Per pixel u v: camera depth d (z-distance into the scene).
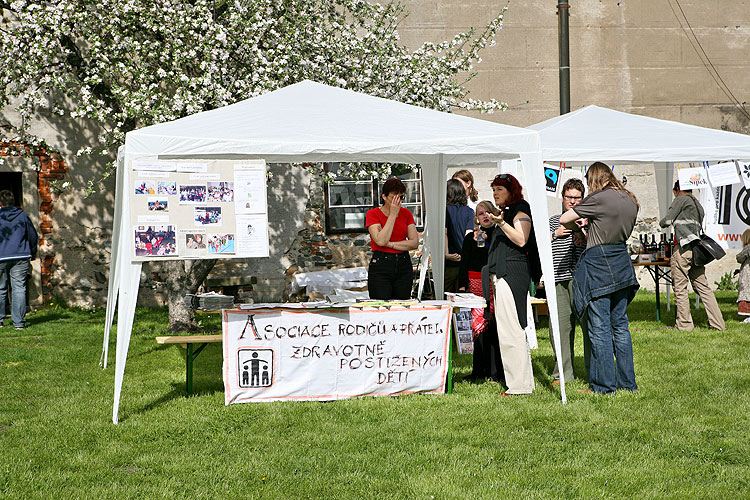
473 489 3.92
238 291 11.43
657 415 5.14
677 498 3.78
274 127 5.64
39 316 10.21
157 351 7.76
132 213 5.22
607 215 5.57
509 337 5.71
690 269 8.66
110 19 7.75
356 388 5.65
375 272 6.43
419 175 11.83
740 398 5.54
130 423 5.11
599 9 13.11
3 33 8.09
